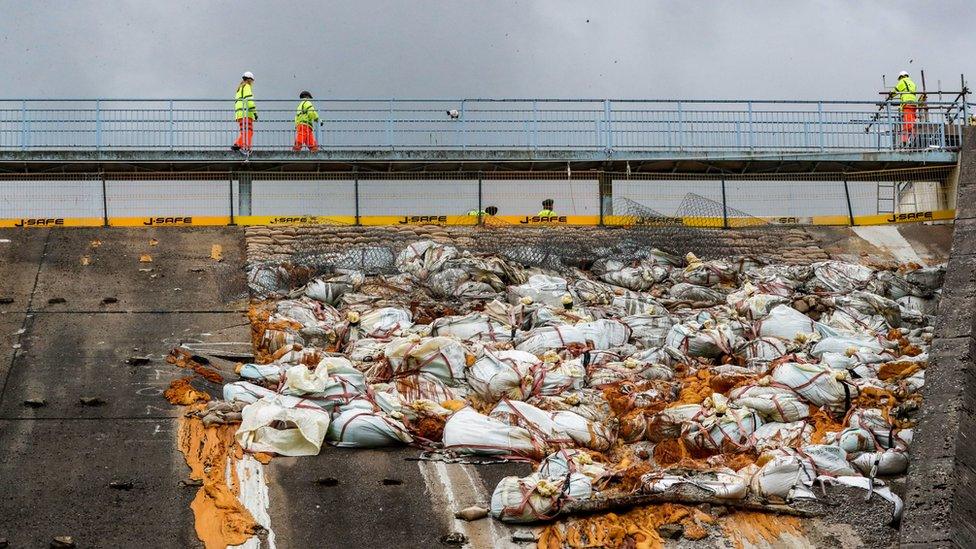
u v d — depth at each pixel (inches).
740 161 1146.0
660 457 666.2
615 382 735.7
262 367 748.6
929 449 615.2
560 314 856.3
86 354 774.5
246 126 1099.9
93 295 864.3
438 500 619.8
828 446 634.2
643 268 970.1
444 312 878.4
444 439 666.8
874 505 596.7
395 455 661.9
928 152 1143.0
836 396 689.0
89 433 678.5
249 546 581.6
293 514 607.2
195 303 866.1
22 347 780.6
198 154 1098.1
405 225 1048.2
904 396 684.1
